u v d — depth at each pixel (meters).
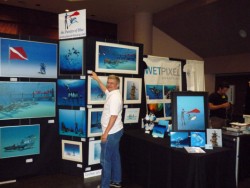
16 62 3.12
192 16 6.25
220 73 7.32
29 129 3.28
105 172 2.82
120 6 6.63
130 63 3.58
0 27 6.58
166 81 4.08
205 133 2.68
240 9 5.26
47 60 3.35
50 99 3.41
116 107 2.73
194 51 7.81
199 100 2.75
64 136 3.45
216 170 2.43
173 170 2.51
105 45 3.34
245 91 6.88
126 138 3.27
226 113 4.12
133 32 7.61
